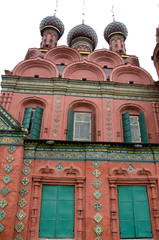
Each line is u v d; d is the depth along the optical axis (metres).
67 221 8.91
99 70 15.34
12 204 8.59
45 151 9.97
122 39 25.36
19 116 13.29
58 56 17.84
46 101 13.66
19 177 9.19
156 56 15.44
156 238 8.83
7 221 8.30
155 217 9.09
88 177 9.48
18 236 8.34
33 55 20.17
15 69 14.91
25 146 9.90
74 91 14.09
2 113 10.20
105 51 17.72
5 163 9.30
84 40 25.45
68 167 9.72
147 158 10.16
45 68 15.42
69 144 10.09
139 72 15.73
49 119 13.04
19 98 13.70
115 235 8.63
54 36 25.02
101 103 13.88
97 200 9.07
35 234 8.58
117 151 10.16
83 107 14.16
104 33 26.45
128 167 9.93
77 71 15.46
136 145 10.09
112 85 14.45
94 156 9.87
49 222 8.85
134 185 9.74
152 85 14.63
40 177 9.36
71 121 13.15
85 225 8.66
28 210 8.78
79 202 9.09
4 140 9.72
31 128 12.76
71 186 9.55
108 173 9.70
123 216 9.13
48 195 9.31
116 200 9.34
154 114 13.85
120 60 17.62
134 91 14.52
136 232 8.92
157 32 15.61
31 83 14.15
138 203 9.41
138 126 13.98
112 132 12.89
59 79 14.14
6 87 13.89
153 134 13.27
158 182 9.68
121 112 14.21
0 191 8.79
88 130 13.48
